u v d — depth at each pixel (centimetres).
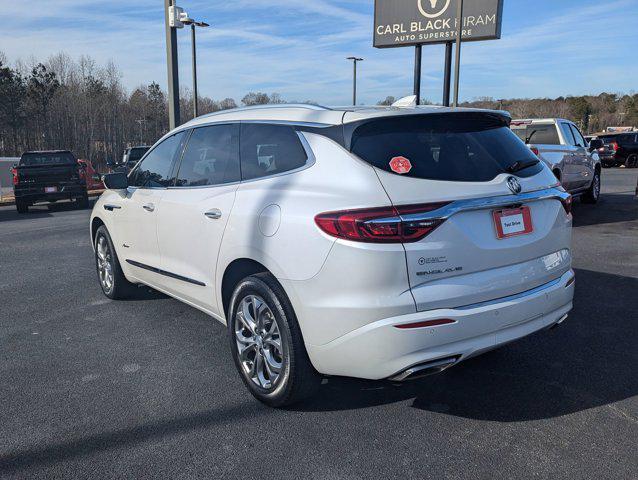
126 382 379
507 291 309
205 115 443
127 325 496
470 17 2912
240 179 370
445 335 284
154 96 7706
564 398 347
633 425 314
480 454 288
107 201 539
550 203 342
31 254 849
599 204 1329
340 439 305
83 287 632
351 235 282
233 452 293
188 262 412
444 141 317
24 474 275
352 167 299
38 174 1563
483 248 299
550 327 343
